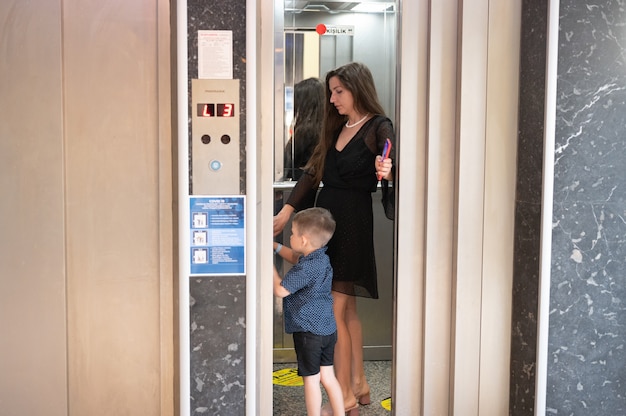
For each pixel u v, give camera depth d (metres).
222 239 2.94
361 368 3.66
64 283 3.04
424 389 3.38
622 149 3.10
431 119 3.27
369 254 3.58
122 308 3.11
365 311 3.96
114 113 3.04
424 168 3.33
